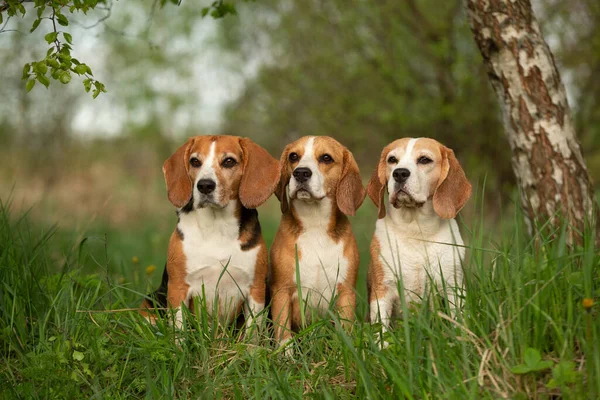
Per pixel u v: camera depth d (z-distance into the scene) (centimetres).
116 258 946
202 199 534
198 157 550
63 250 705
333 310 549
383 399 378
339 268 560
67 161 1952
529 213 558
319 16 1204
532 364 362
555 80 571
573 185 562
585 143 1202
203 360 450
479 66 1119
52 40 450
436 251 538
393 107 1157
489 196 1194
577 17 1155
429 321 412
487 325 409
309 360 465
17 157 1911
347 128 1206
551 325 398
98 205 1526
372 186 577
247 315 559
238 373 426
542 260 431
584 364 376
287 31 1257
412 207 540
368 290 607
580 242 545
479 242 453
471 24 587
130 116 2005
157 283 768
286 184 580
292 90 1251
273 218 1445
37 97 1891
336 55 1205
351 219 1279
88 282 583
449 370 377
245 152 559
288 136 1341
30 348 474
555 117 565
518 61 566
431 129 1184
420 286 543
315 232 562
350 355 434
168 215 1457
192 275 550
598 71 1166
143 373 443
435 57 1144
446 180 539
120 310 486
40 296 528
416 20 1158
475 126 1166
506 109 582
